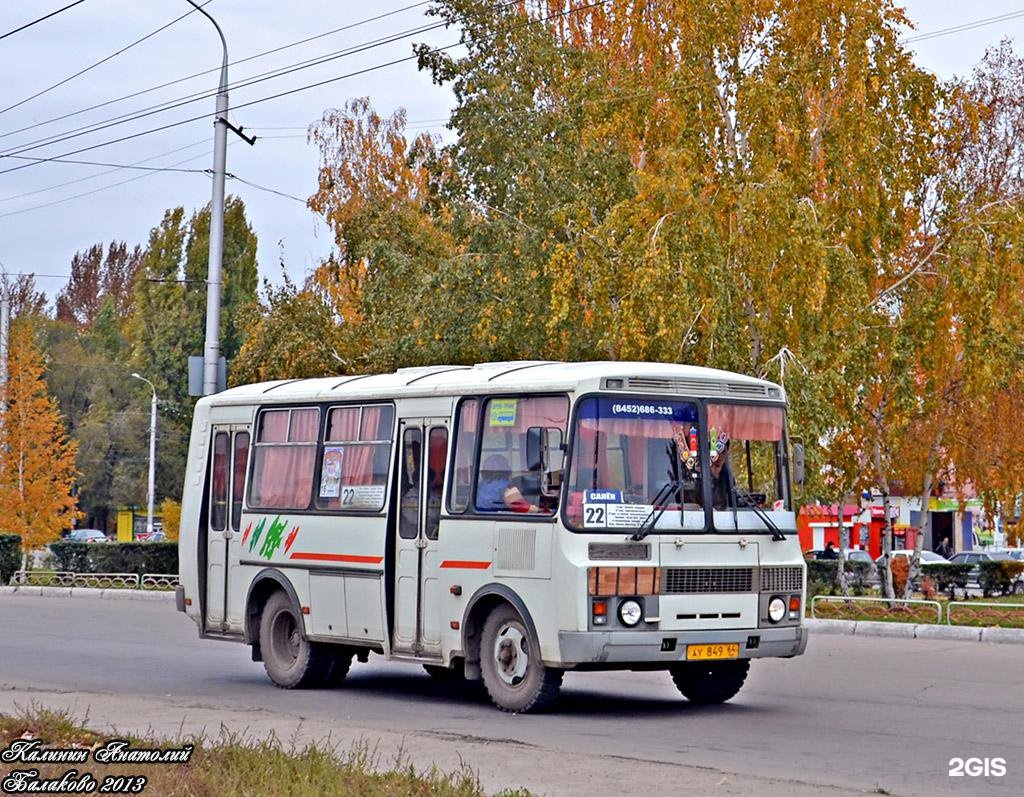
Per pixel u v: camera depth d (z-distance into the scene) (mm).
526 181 32312
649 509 14180
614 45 37438
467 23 35281
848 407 31609
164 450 85188
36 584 41156
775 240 28672
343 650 17688
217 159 29500
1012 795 10109
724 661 14531
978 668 19594
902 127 32562
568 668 13859
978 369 30734
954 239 31469
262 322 40250
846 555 45406
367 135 56469
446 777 9648
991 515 37344
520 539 14406
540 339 31391
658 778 10344
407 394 16266
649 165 32469
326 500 17312
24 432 48656
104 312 98188
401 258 36125
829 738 12828
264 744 10828
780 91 30516
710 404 14828
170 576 38594
